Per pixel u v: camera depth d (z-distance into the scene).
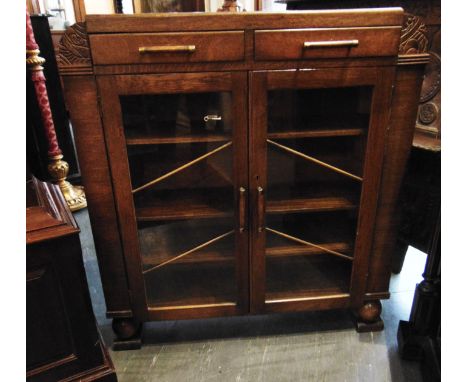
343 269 1.36
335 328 1.36
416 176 1.44
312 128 1.09
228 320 1.41
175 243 1.25
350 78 0.98
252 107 0.99
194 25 0.90
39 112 2.37
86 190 1.05
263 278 1.22
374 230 1.18
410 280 1.61
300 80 0.97
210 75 0.95
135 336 1.29
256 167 1.06
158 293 1.29
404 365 1.21
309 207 1.15
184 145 1.11
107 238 1.12
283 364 1.22
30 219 0.93
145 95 1.03
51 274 0.94
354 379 1.17
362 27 0.94
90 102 0.96
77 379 1.08
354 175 1.14
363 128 1.09
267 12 0.91
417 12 1.35
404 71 1.00
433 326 1.17
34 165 2.42
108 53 0.91
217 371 1.20
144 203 1.18
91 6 3.70
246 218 1.13
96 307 1.49
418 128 1.45
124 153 1.02
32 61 2.03
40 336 0.98
